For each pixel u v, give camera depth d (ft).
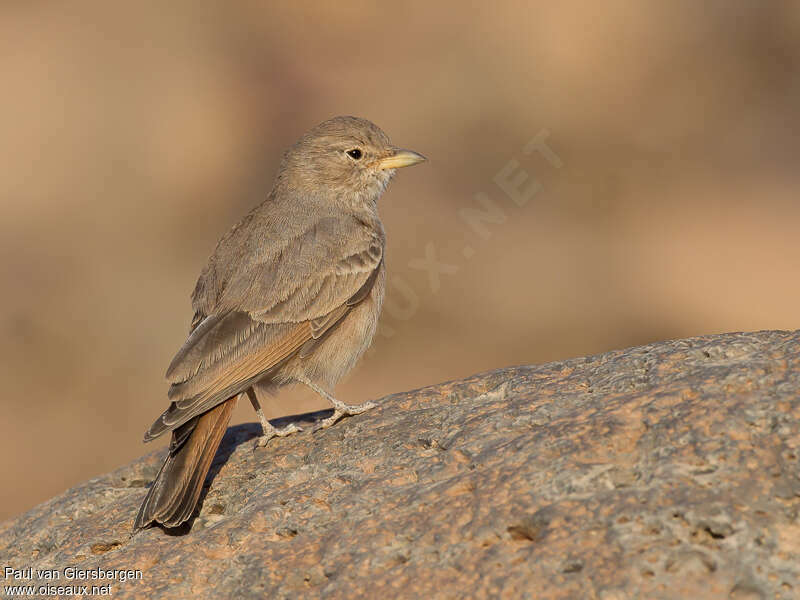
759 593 15.29
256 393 27.09
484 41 80.23
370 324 27.50
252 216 27.86
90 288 61.05
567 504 17.37
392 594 16.84
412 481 19.89
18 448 51.55
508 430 20.43
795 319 55.67
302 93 76.69
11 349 56.90
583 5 82.84
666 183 69.10
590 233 62.64
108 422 53.47
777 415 18.12
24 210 65.92
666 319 55.47
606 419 19.16
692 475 17.26
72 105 74.18
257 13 84.84
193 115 74.90
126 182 69.77
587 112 73.87
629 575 15.78
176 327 58.49
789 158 72.18
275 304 25.40
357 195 29.71
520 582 16.22
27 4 86.74
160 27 83.97
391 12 83.97
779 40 83.25
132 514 22.89
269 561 18.62
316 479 21.24
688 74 79.82
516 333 54.80
